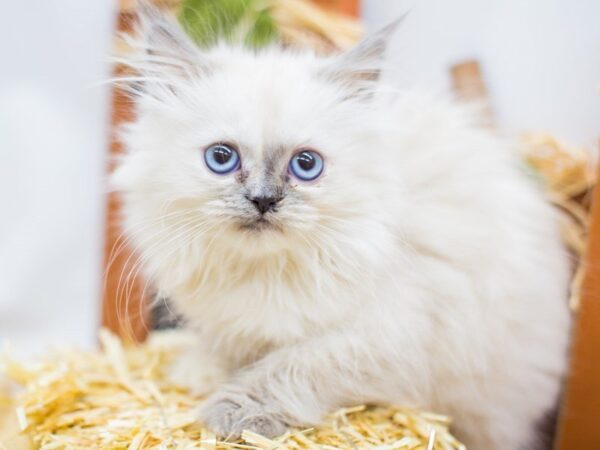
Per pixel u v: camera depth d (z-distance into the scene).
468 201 0.35
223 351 0.35
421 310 0.33
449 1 0.47
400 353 0.32
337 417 0.32
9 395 0.40
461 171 0.35
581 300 0.35
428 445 0.30
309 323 0.32
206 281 0.33
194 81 0.32
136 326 0.42
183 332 0.41
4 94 0.49
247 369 0.33
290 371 0.32
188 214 0.31
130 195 0.33
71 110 0.50
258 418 0.31
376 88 0.34
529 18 0.46
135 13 0.38
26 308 0.50
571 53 0.46
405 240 0.33
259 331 0.32
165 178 0.31
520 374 0.36
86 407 0.33
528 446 0.38
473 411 0.36
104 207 0.46
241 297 0.32
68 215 0.50
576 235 0.40
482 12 0.47
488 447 0.37
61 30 0.49
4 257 0.50
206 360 0.36
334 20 0.43
